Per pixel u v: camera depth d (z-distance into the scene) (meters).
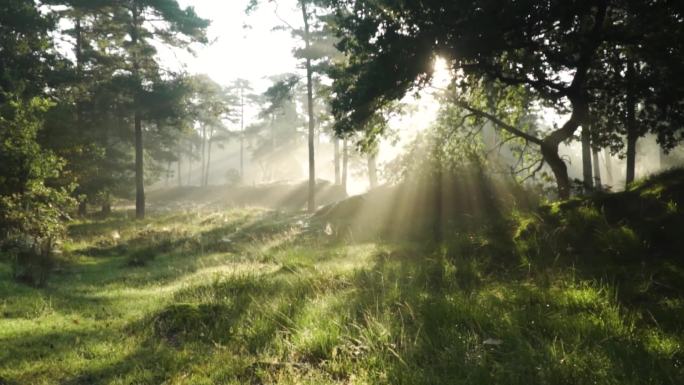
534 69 14.29
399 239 12.27
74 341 5.57
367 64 13.32
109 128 30.98
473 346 4.39
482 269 7.33
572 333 4.35
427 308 5.42
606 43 14.74
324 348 4.72
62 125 18.91
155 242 17.41
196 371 4.50
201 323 6.16
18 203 13.80
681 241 6.27
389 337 4.80
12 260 11.19
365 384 3.81
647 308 4.82
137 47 28.70
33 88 20.81
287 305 6.37
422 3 11.89
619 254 6.50
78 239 18.34
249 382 4.08
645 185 8.46
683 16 11.59
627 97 14.86
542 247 7.48
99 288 9.57
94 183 26.16
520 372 3.66
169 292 8.61
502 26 11.80
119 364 4.78
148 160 43.66
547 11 11.69
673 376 3.38
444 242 9.44
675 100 13.16
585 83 15.24
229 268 10.80
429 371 3.93
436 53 12.22
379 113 15.75
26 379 4.35
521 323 4.68
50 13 22.95
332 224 17.34
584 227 7.61
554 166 14.34
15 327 6.15
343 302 6.25
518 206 11.32
